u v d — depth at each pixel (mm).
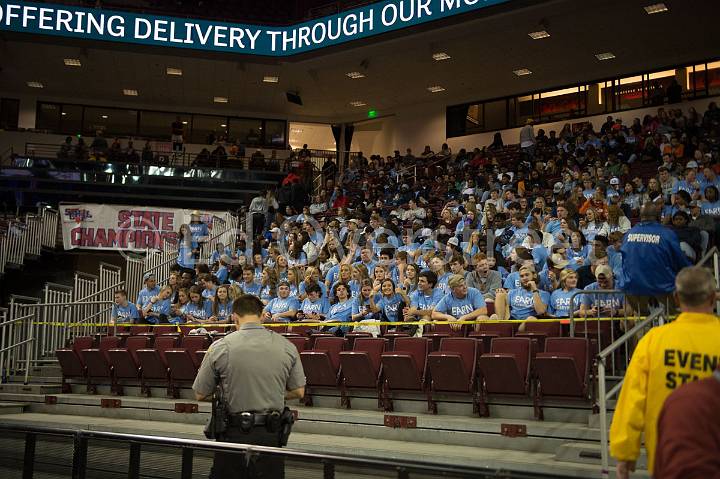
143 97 27766
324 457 3801
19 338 12539
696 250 9953
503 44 21203
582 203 16156
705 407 2498
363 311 10852
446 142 26844
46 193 22672
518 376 7867
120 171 24094
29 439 4820
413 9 19906
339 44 21391
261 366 4785
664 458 2496
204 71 24406
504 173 19703
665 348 3500
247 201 23453
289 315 11836
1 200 22484
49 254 19422
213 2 24609
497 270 12062
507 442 7465
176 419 9852
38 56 23500
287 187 22938
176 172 24203
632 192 15695
